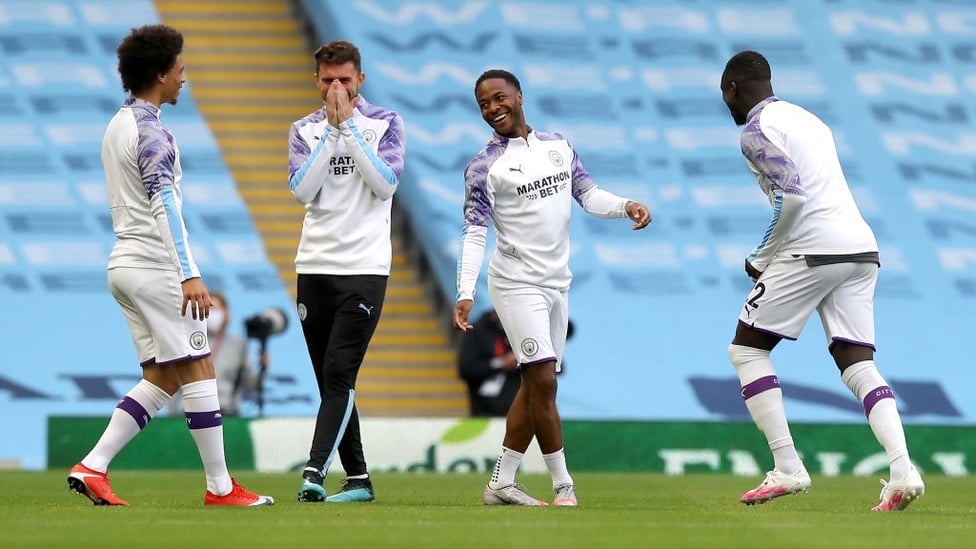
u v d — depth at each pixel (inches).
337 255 1083.3
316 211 1092.5
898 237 2785.4
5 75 2758.4
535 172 1072.2
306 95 2866.6
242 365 2037.4
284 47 2945.4
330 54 1090.1
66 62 2792.8
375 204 1092.5
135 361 2436.0
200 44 2915.8
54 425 1875.0
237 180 2689.5
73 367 2404.0
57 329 2456.9
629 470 1903.3
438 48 2839.6
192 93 2815.0
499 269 1078.4
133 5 2903.5
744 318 1042.1
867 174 2859.3
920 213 2824.8
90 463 1006.4
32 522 826.2
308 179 1071.0
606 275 2640.3
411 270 2632.9
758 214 2755.9
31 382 2370.8
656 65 2923.2
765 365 1047.0
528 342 1062.4
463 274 1077.8
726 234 2723.9
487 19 2908.5
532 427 1087.0
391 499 1154.0
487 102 1075.9
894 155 2891.2
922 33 3080.7
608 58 2910.9
